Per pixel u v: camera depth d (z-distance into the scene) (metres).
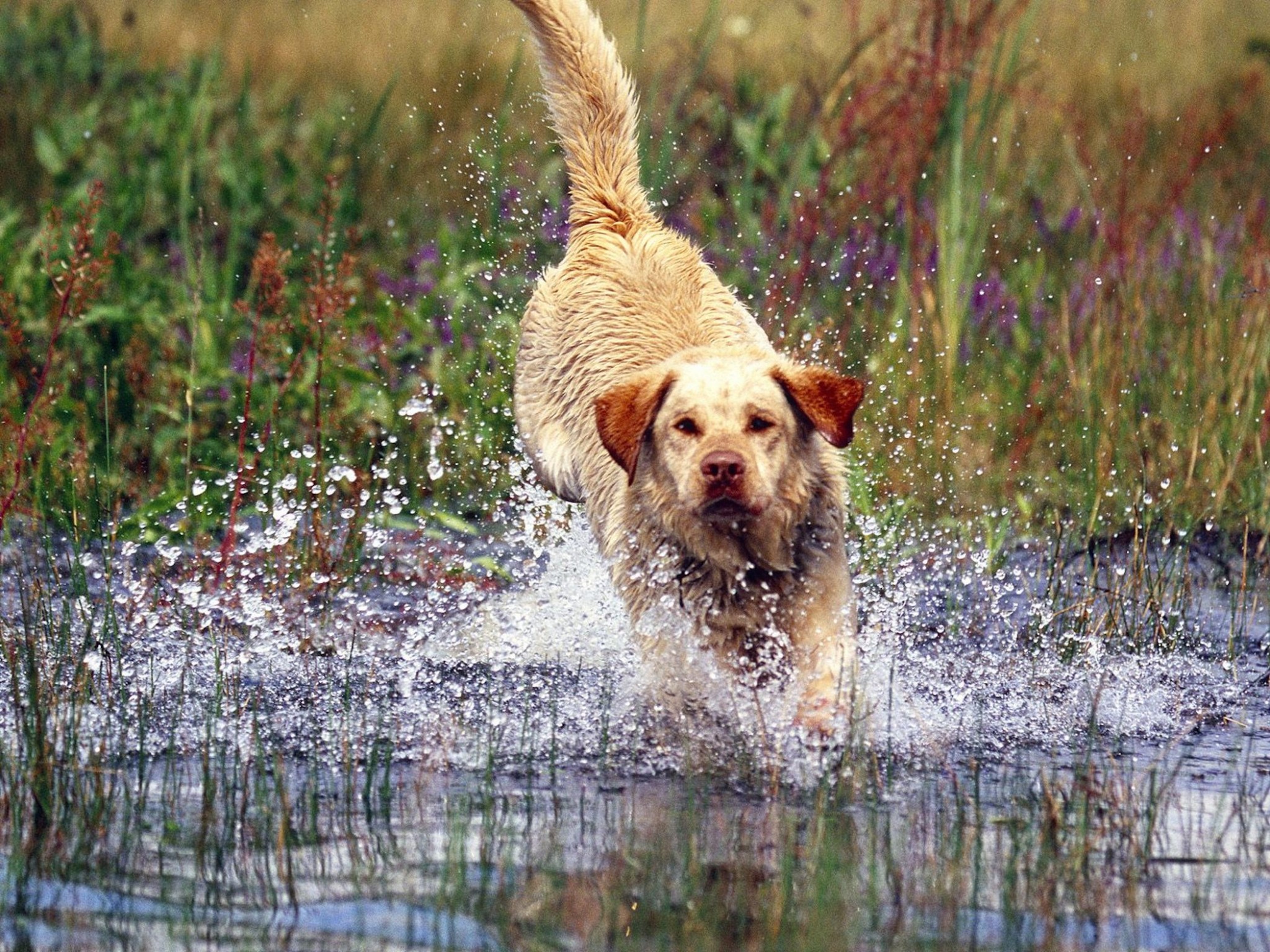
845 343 14.18
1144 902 6.10
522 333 11.37
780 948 5.62
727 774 7.71
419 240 17.61
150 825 6.83
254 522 12.20
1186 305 14.34
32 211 17.53
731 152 16.77
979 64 15.48
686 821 7.00
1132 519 11.83
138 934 5.69
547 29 11.18
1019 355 14.66
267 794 7.21
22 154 18.97
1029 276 15.39
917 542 12.16
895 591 10.83
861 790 7.46
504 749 8.03
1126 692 9.17
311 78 23.44
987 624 10.45
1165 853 6.63
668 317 10.34
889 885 6.26
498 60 24.42
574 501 10.67
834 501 8.81
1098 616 10.44
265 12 26.95
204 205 16.58
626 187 11.19
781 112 16.03
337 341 13.34
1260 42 19.64
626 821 6.99
